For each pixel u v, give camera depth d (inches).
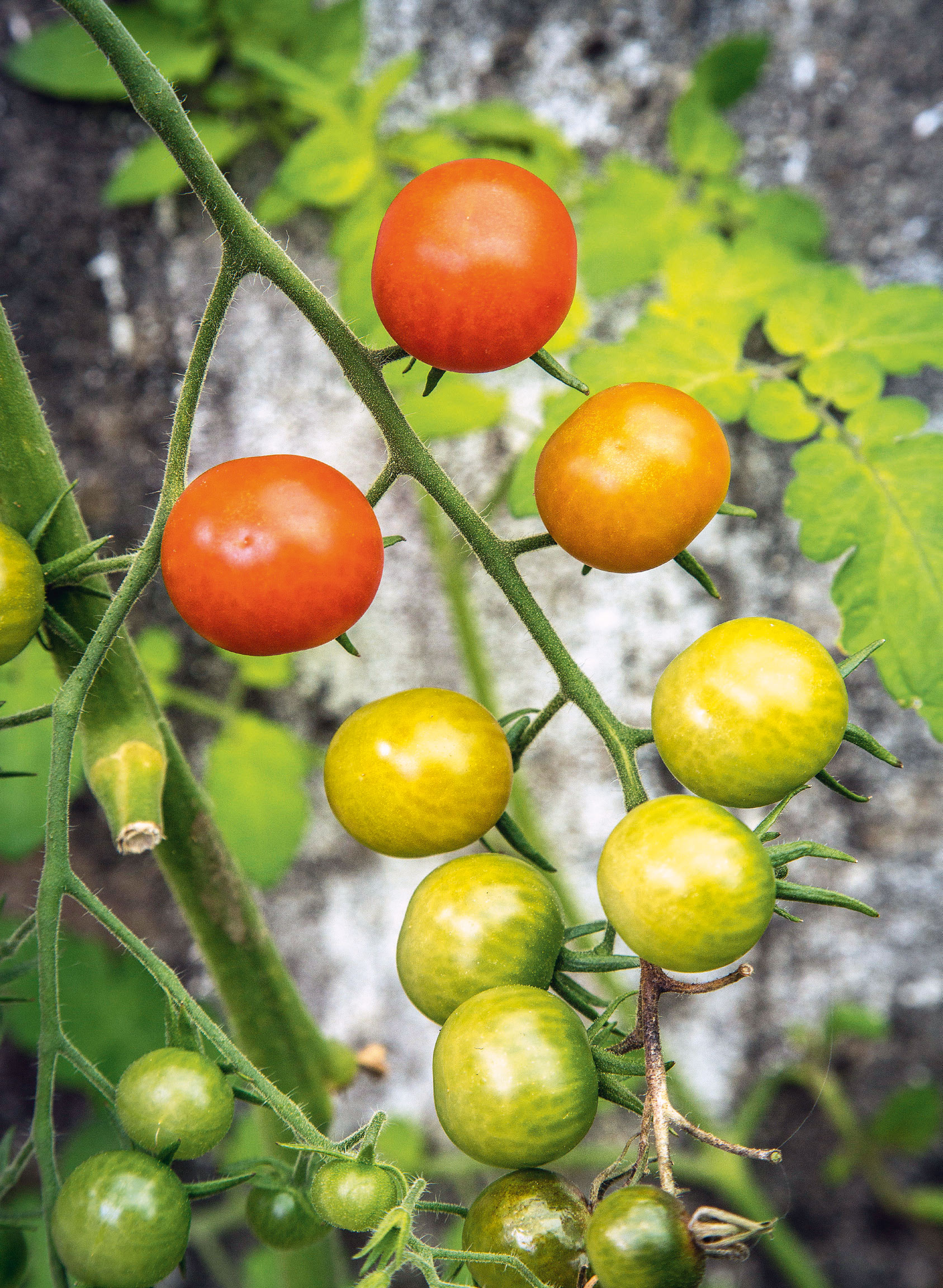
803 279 17.6
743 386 16.6
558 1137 11.2
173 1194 11.2
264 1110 16.2
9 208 22.4
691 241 19.2
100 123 22.3
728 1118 24.8
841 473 15.8
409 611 24.0
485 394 19.5
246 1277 22.7
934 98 22.8
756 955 24.5
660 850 11.1
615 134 23.1
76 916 23.7
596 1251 10.7
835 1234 25.0
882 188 23.1
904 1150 24.5
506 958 11.8
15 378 13.0
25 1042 21.1
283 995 15.8
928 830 24.1
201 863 15.0
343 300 18.7
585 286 20.1
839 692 11.6
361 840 12.4
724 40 22.6
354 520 11.6
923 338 17.0
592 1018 12.0
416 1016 25.0
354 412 23.5
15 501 13.1
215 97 21.7
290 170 19.6
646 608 23.8
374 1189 11.0
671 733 11.7
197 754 24.0
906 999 24.8
